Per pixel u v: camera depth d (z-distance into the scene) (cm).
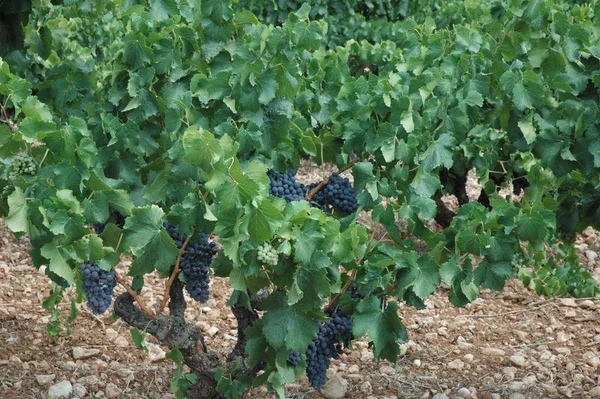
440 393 538
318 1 1036
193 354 443
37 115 375
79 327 624
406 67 514
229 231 364
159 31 440
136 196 430
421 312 675
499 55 533
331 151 471
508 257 430
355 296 443
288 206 373
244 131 410
